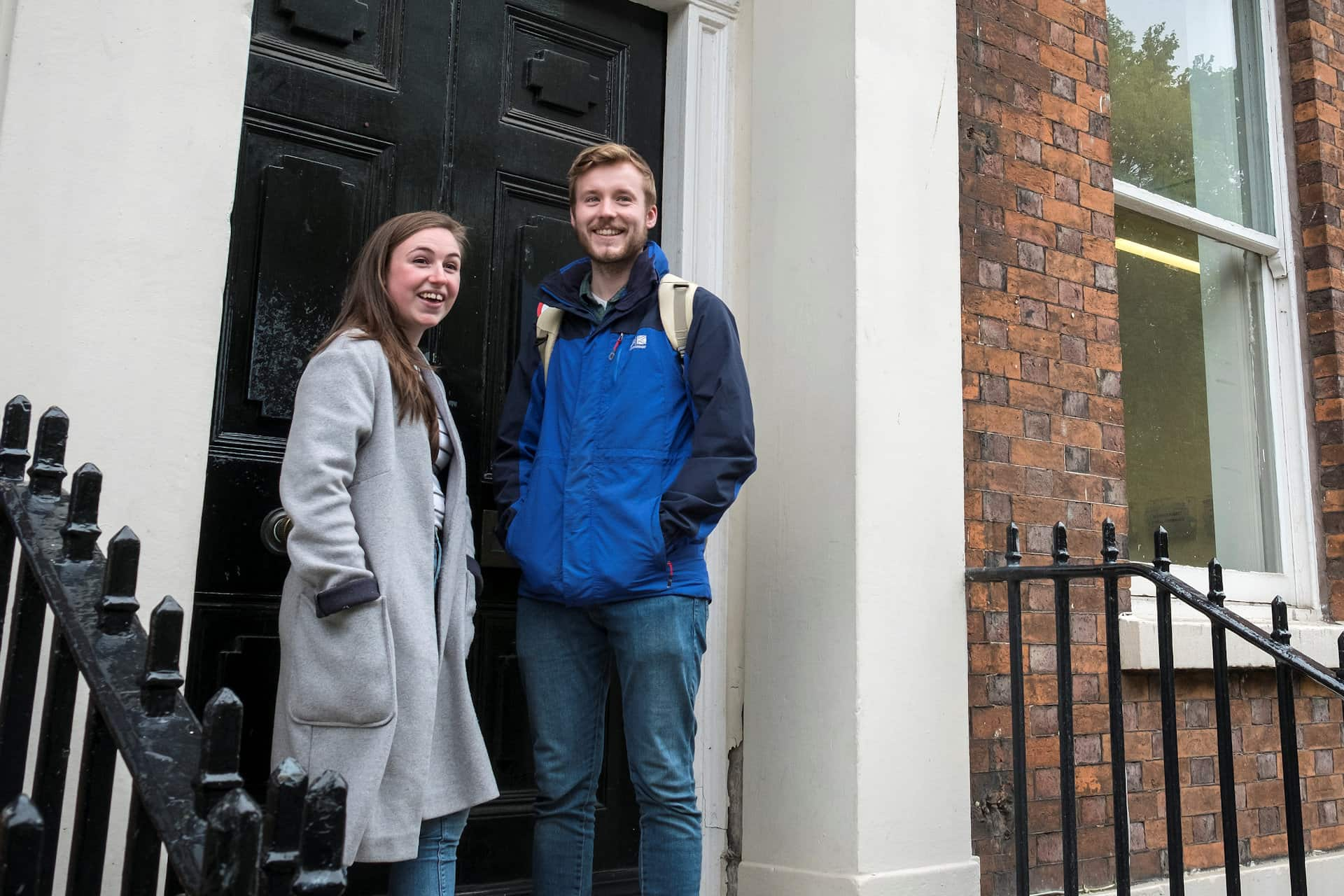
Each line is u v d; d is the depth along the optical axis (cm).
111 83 215
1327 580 446
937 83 333
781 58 335
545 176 309
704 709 308
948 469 315
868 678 288
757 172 337
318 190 267
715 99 339
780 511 312
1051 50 381
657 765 234
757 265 332
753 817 305
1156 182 435
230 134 228
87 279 208
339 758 183
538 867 242
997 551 333
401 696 190
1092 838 336
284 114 265
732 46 345
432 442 207
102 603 130
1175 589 256
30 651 147
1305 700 410
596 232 249
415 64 288
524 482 256
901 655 295
